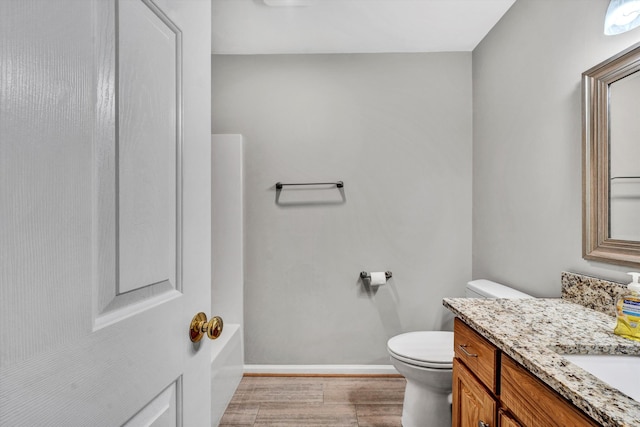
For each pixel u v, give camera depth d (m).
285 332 2.47
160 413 0.61
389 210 2.47
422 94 2.48
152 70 0.59
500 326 1.08
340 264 2.46
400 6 1.97
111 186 0.48
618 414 0.60
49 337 0.38
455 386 1.34
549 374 0.75
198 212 0.75
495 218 2.13
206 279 0.78
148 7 0.57
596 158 1.31
